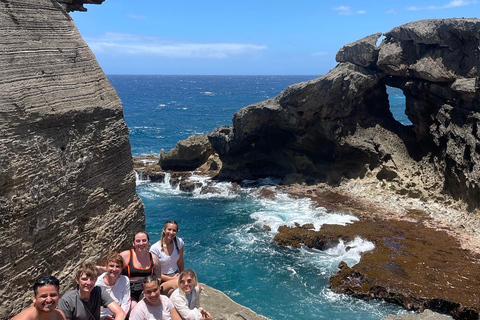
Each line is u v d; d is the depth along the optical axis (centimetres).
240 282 2180
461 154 2859
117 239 1005
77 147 888
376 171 3481
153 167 4356
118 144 1034
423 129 3394
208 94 19000
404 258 2292
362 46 3509
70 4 1060
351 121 3647
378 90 3794
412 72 3362
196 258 2452
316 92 3456
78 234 880
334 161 3706
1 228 697
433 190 3131
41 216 778
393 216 2930
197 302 838
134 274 832
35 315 599
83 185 902
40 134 794
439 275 2108
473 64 2969
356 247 2481
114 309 712
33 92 799
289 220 2939
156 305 752
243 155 4066
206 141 4300
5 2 822
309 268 2306
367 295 2002
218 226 2936
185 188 3800
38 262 771
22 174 738
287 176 3872
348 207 3138
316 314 1900
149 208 3372
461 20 2925
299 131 3766
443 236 2581
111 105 1025
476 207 2698
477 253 2350
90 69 1009
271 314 1912
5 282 703
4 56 770
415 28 3216
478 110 2828
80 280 670
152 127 8319
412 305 1914
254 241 2670
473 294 1934
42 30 896
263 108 3681
